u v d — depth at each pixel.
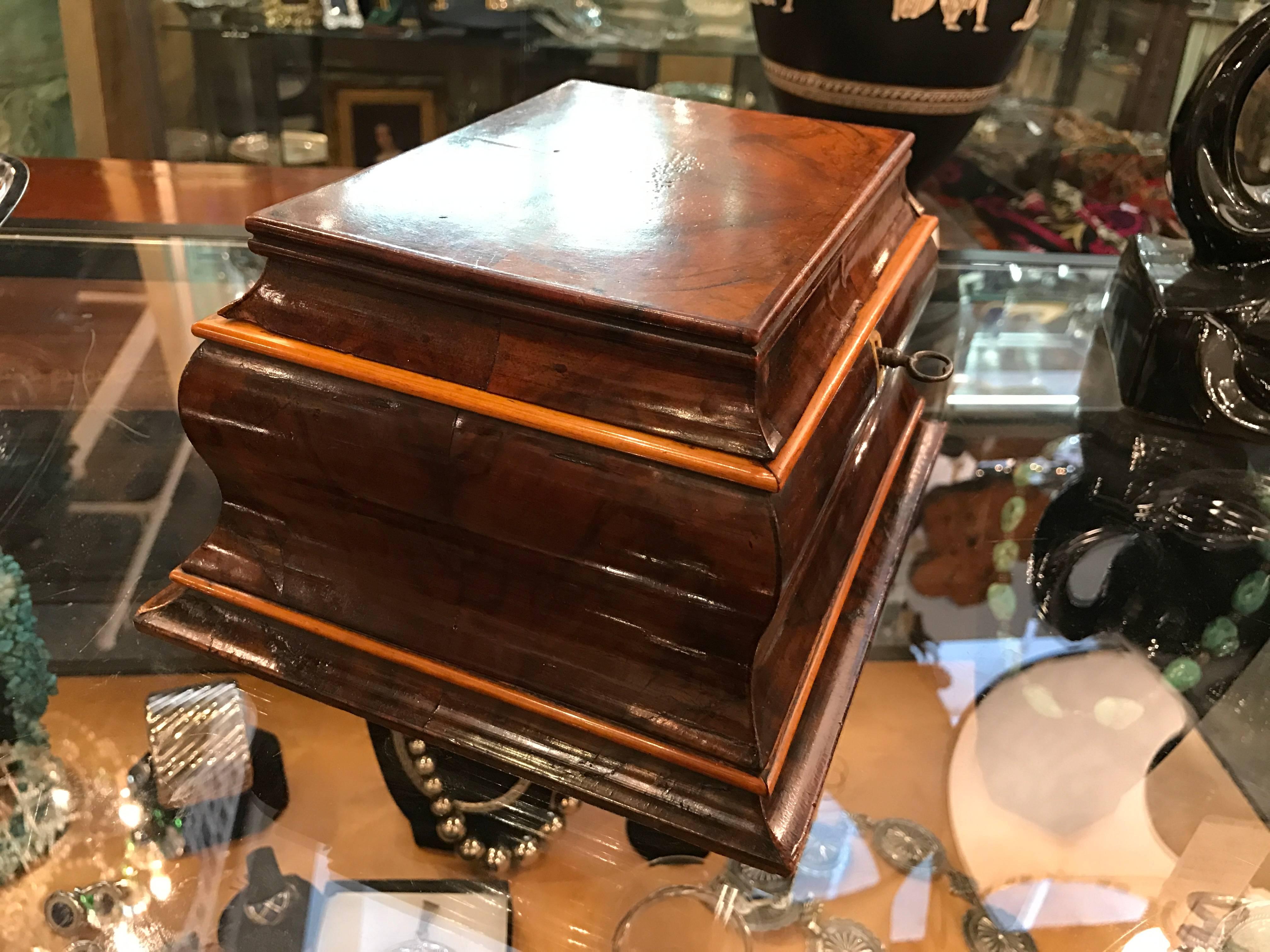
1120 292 0.83
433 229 0.47
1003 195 1.15
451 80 1.12
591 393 0.44
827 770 0.51
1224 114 0.71
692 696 0.48
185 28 1.07
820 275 0.49
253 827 0.49
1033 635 0.65
